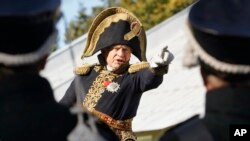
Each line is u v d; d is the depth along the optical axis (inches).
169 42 752.3
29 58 228.2
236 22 222.4
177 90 756.0
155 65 425.1
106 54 450.9
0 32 225.9
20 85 228.5
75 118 234.2
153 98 761.0
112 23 451.5
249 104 222.5
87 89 444.8
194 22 225.3
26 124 227.5
